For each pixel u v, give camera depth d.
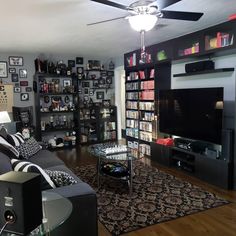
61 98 6.12
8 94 5.40
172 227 2.38
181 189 3.27
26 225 1.04
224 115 3.62
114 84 6.74
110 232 2.32
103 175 3.38
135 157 3.27
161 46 4.34
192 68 3.85
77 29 3.53
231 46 3.08
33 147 3.64
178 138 4.25
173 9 2.82
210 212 2.66
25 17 2.93
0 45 4.57
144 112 5.20
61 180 2.05
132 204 2.86
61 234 1.82
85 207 1.91
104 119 6.51
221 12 2.97
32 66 5.73
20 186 1.01
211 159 3.41
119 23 3.26
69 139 5.95
